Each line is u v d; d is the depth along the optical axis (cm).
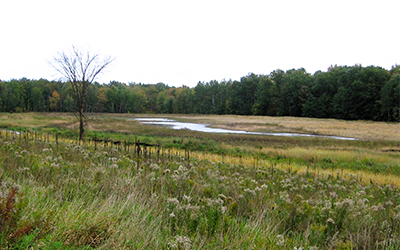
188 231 363
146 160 848
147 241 323
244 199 514
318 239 392
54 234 294
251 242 359
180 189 517
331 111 8750
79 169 588
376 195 762
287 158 1956
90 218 347
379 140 3303
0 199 270
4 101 9575
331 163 1866
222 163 1173
